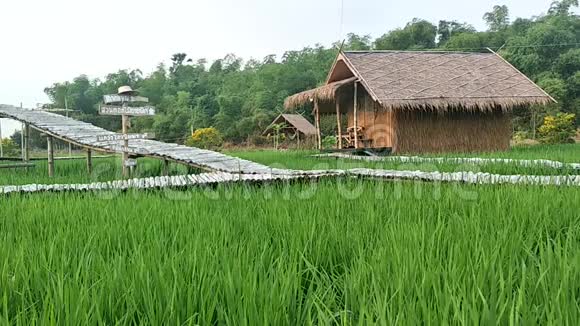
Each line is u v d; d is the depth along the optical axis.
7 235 4.25
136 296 2.54
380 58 23.38
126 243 3.78
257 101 57.75
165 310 2.28
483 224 4.36
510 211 4.87
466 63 24.38
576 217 4.61
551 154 16.61
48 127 14.24
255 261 3.26
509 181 7.49
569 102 46.06
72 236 4.22
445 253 3.43
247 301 2.28
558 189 6.41
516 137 38.78
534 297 2.39
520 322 1.99
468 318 2.02
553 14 70.50
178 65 83.50
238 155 22.14
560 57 50.78
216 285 2.69
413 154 20.69
